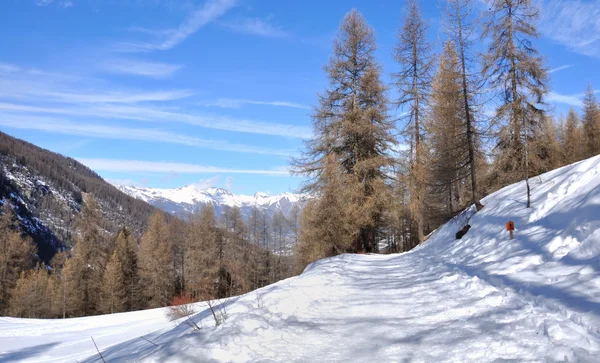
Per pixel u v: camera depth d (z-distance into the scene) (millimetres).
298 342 4547
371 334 4680
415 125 21609
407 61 21953
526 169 12602
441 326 4707
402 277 9477
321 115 21906
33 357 11180
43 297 41969
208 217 38344
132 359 4504
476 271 7777
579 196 9000
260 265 43719
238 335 4570
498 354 3486
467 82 18078
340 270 11242
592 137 34438
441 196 26906
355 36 21938
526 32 13680
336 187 20500
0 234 44281
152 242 44781
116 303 39906
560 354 3156
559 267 6160
